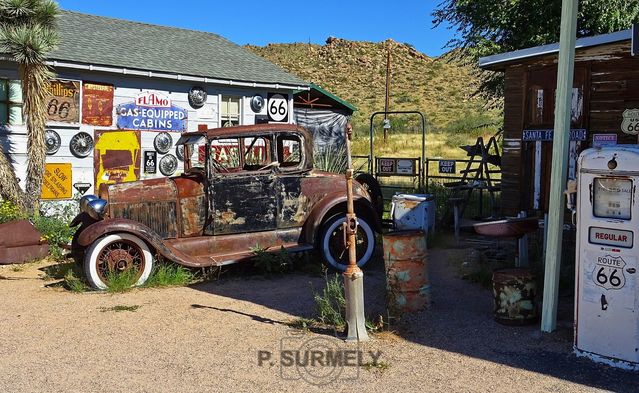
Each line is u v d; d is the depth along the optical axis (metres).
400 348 5.37
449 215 11.35
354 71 84.88
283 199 8.42
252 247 8.29
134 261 7.66
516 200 10.09
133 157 12.74
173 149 13.36
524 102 9.89
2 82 11.17
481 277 7.66
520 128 10.00
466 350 5.30
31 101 10.11
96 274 7.44
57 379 4.68
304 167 8.55
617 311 4.88
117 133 12.47
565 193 5.41
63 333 5.77
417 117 57.88
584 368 4.88
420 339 5.60
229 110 14.35
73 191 11.93
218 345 5.44
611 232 4.88
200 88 13.70
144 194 7.89
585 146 9.09
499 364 4.97
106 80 12.27
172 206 8.00
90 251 7.39
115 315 6.35
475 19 16.16
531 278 5.93
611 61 8.80
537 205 9.81
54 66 11.24
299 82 15.13
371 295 7.16
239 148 8.38
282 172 8.43
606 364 4.95
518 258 7.28
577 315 5.11
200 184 8.20
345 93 74.56
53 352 5.27
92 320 6.18
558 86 5.61
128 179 12.69
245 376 4.73
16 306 6.74
